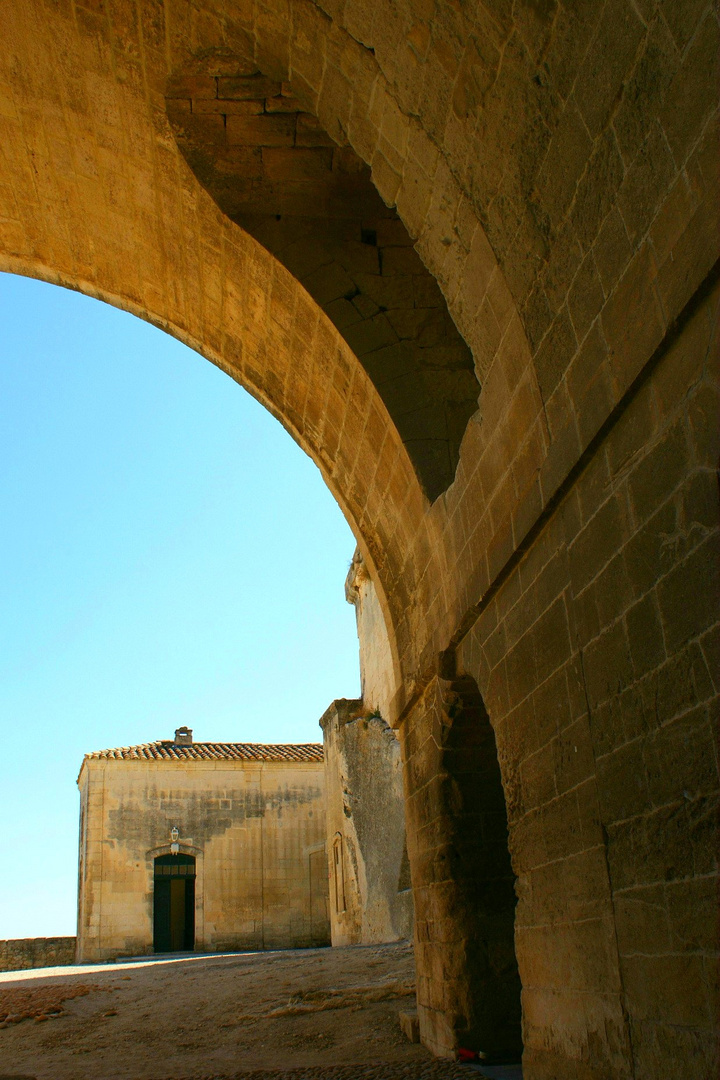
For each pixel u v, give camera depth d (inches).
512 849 236.4
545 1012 212.2
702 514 147.1
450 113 225.1
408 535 335.0
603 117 172.6
